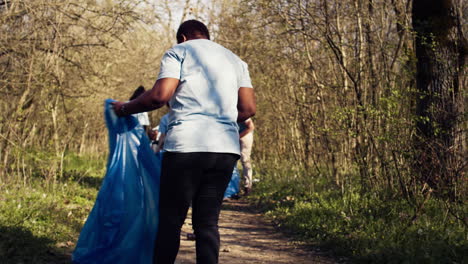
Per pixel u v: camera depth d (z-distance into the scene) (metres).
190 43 3.36
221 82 3.29
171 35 11.54
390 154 7.07
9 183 7.82
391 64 7.75
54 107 9.09
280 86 12.20
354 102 7.88
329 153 9.16
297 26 9.13
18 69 8.63
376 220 5.91
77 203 7.56
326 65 9.77
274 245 5.67
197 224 3.27
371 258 4.62
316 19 8.54
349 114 7.48
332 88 8.55
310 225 6.30
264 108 13.58
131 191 3.77
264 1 8.37
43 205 6.39
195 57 3.28
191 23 3.51
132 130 3.90
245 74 3.52
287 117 12.36
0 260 3.98
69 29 9.63
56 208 6.51
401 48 7.69
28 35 8.62
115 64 12.31
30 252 4.29
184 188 3.18
